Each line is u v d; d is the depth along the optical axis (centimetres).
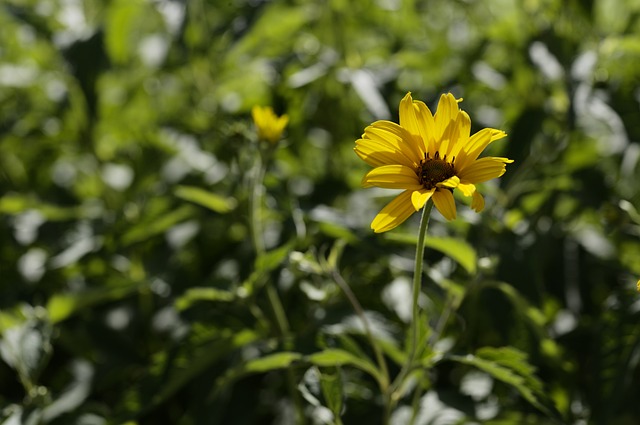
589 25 122
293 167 133
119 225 122
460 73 128
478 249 113
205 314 115
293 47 140
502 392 112
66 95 137
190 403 120
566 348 116
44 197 145
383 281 121
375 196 115
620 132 115
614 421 111
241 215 113
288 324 117
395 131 88
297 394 110
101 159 139
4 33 149
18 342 107
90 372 121
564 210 126
